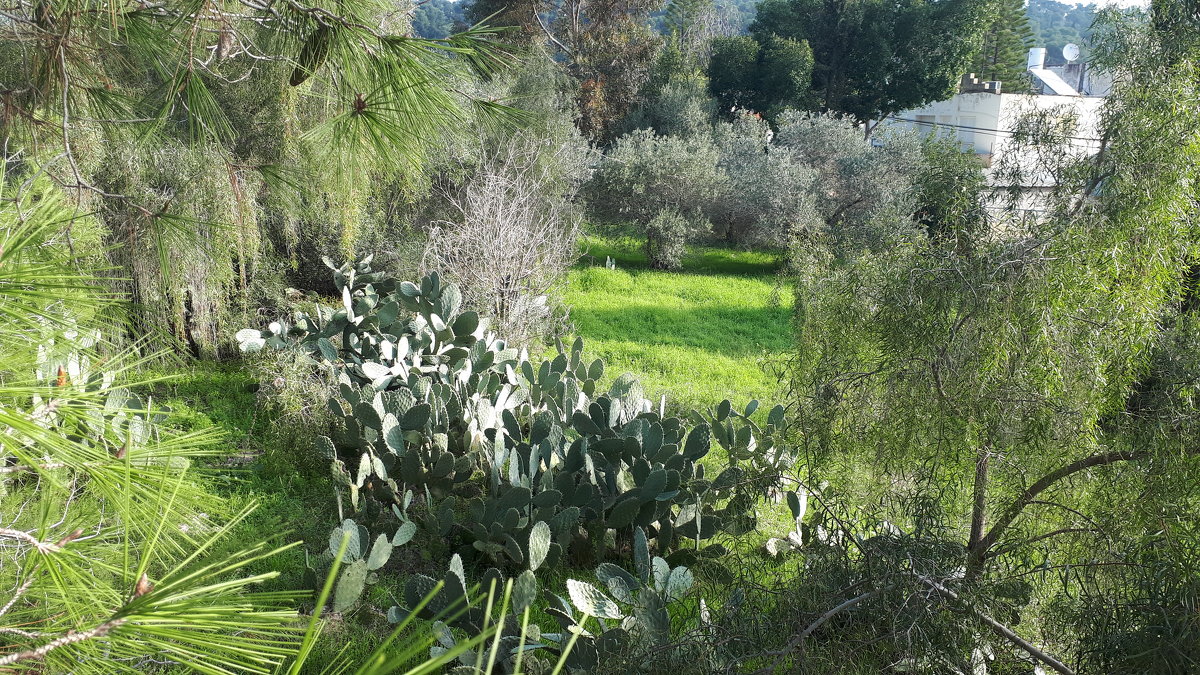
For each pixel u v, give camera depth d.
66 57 2.12
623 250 22.06
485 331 9.30
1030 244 3.63
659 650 3.27
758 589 3.86
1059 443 3.48
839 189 21.25
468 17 29.33
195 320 9.02
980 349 3.59
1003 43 38.03
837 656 3.21
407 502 5.55
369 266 11.75
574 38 32.59
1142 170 3.47
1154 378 3.53
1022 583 3.51
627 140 22.44
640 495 5.38
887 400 3.86
